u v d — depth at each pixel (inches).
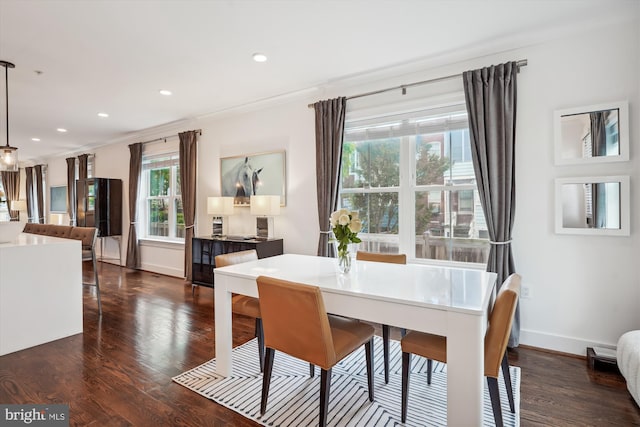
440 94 124.6
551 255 106.4
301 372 94.3
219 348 91.8
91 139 254.5
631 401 79.4
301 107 159.8
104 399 80.7
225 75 135.8
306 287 65.3
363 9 91.4
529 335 110.2
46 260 115.6
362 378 91.4
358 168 148.6
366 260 112.7
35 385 87.0
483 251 123.3
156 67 127.6
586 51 100.8
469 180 125.5
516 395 82.0
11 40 106.0
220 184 192.1
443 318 60.3
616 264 98.3
